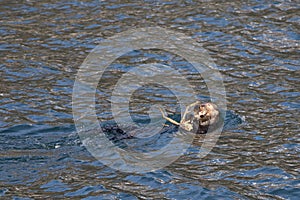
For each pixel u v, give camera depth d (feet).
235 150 151.84
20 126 166.71
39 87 195.52
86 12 259.39
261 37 230.27
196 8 259.19
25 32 240.12
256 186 136.05
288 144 155.12
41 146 151.74
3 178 136.87
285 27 237.25
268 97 185.88
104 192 133.39
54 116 174.91
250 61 212.43
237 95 188.34
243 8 256.32
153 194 132.77
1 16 255.91
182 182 137.49
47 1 272.51
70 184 136.05
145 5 265.13
